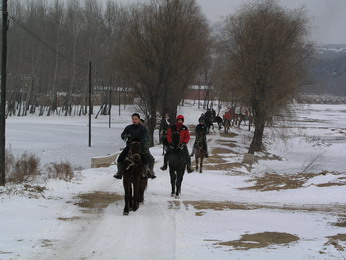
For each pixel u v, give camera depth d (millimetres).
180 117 15914
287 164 33844
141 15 42094
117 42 87000
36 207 11961
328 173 20594
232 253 7898
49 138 48031
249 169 27188
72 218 11133
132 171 12086
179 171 15797
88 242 8883
